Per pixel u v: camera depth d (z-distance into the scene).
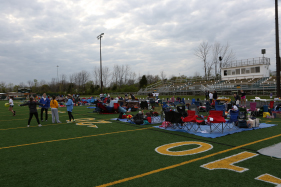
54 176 4.14
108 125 10.57
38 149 6.17
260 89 30.47
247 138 7.26
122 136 7.89
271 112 12.70
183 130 8.80
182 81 53.31
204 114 14.82
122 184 3.73
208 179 3.91
